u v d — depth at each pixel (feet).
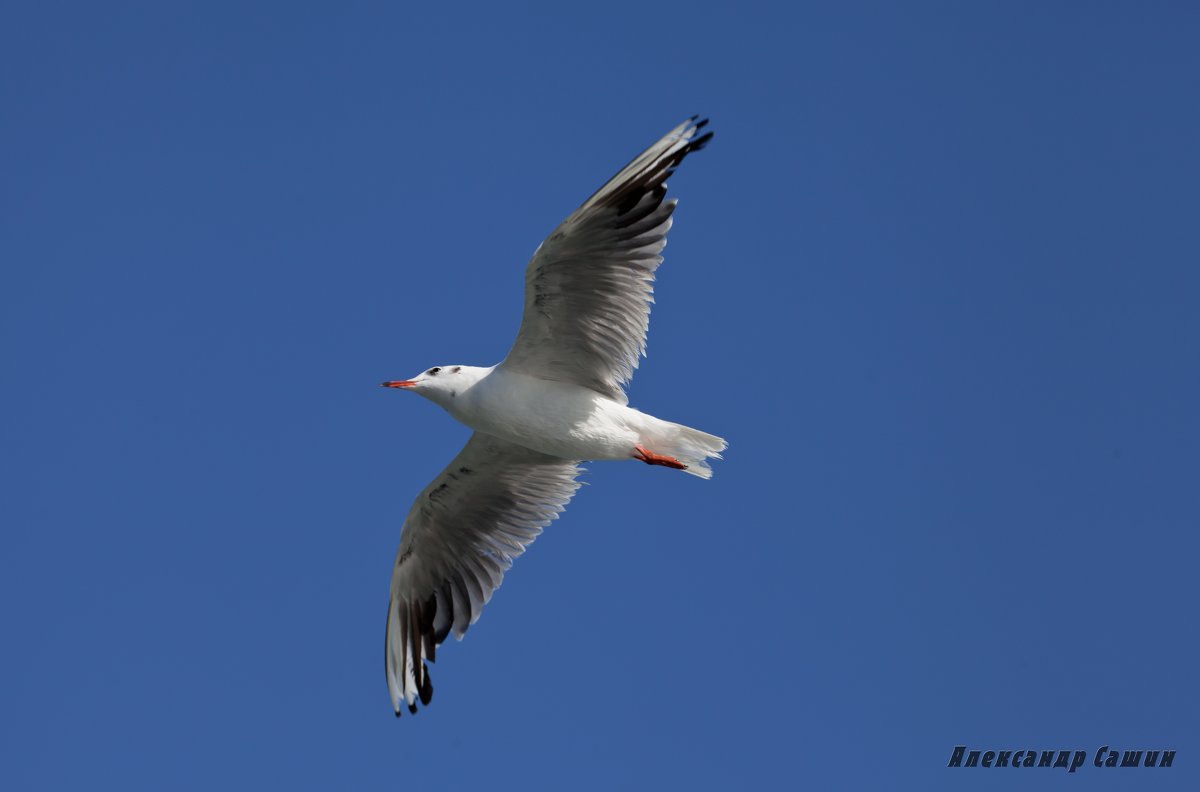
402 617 55.52
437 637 55.42
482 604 55.42
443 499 54.39
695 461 49.67
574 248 46.09
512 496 55.01
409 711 54.70
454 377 49.75
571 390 49.32
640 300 47.85
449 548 55.57
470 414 49.55
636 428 49.21
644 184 45.70
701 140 46.09
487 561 55.62
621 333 48.42
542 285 46.88
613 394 49.70
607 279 47.19
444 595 55.77
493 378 49.34
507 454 53.42
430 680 54.90
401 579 55.42
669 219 46.88
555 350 48.96
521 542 55.47
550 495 55.16
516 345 48.85
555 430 48.96
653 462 49.55
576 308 47.75
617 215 45.70
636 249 46.88
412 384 49.80
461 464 53.47
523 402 48.83
